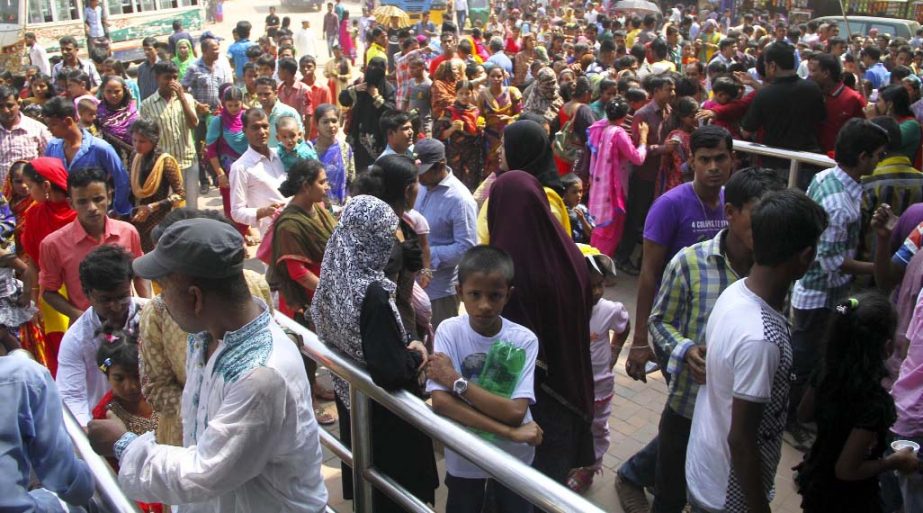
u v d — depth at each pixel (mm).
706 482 2578
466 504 3143
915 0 23922
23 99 9641
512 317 3092
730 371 2361
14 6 16344
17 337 4676
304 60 10102
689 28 22891
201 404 1957
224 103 7816
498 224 3176
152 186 5781
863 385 2779
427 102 10016
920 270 3525
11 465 1863
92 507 2398
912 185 4473
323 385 4977
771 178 2922
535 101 9023
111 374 2957
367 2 26625
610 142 6711
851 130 3977
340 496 4074
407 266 3307
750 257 3037
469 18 26062
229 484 1823
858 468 2840
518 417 2600
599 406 4004
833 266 4043
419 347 2738
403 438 3008
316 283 4020
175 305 1892
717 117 6938
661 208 3623
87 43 17922
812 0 26297
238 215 5938
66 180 4488
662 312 3203
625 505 3898
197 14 20906
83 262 3086
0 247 5238
